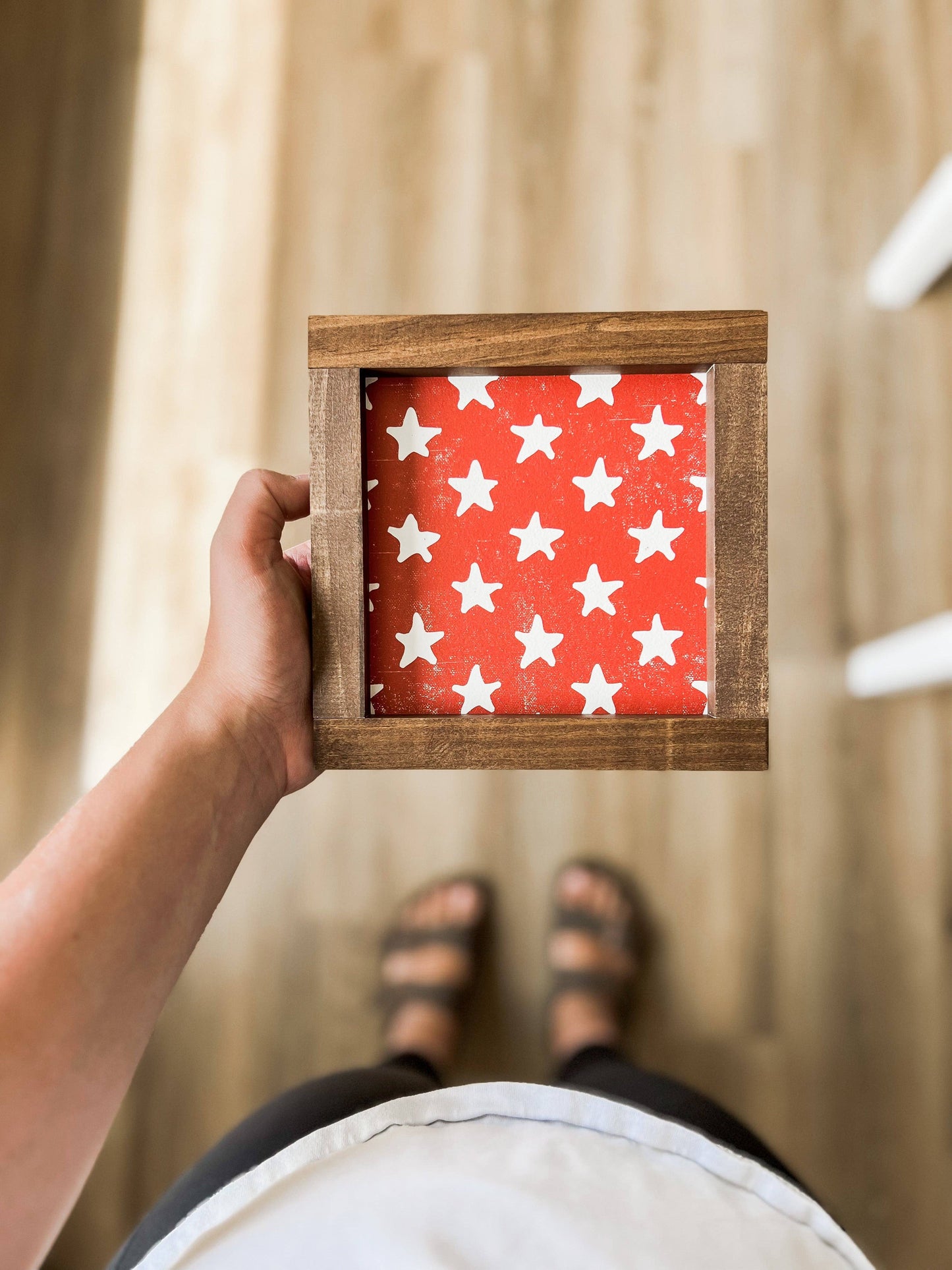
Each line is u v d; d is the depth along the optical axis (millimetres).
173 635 1107
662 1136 583
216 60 1142
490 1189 498
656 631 540
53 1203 431
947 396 1071
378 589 542
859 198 1092
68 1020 443
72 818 506
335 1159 546
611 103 1111
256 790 575
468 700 542
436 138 1117
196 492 1116
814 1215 547
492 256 1106
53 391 1125
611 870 1062
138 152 1137
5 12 1151
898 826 1052
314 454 519
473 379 541
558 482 540
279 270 1121
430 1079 864
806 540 1072
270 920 1075
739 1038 1042
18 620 1113
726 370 509
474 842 1070
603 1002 1035
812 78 1104
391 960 1062
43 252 1133
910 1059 1032
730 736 518
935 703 1056
